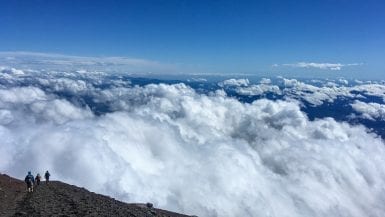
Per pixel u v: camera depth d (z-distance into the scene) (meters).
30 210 25.77
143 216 28.97
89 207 27.92
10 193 31.42
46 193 32.88
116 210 28.89
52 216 24.34
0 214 24.38
